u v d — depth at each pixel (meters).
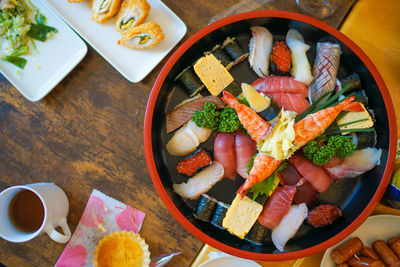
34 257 0.84
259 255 0.76
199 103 0.80
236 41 0.82
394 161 0.76
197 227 0.81
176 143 0.81
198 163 0.81
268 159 0.77
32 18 0.84
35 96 0.83
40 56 0.84
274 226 0.80
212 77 0.80
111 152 0.84
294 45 0.81
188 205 0.82
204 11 0.83
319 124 0.77
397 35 0.81
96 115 0.84
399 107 0.82
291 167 0.80
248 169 0.79
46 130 0.84
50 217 0.77
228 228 0.79
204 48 0.82
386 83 0.82
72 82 0.84
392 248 0.80
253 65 0.81
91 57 0.84
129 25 0.82
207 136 0.81
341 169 0.80
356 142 0.80
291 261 0.82
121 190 0.84
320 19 0.82
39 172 0.84
